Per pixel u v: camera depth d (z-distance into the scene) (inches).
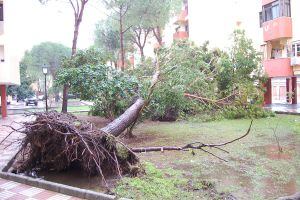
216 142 384.8
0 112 864.3
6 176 244.4
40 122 242.5
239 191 215.5
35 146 257.9
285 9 850.8
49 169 267.1
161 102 442.3
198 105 556.1
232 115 612.1
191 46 562.9
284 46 885.2
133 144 387.9
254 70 688.4
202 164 287.1
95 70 475.2
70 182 238.7
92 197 200.2
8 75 757.9
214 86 592.4
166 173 257.3
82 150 240.1
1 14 765.3
